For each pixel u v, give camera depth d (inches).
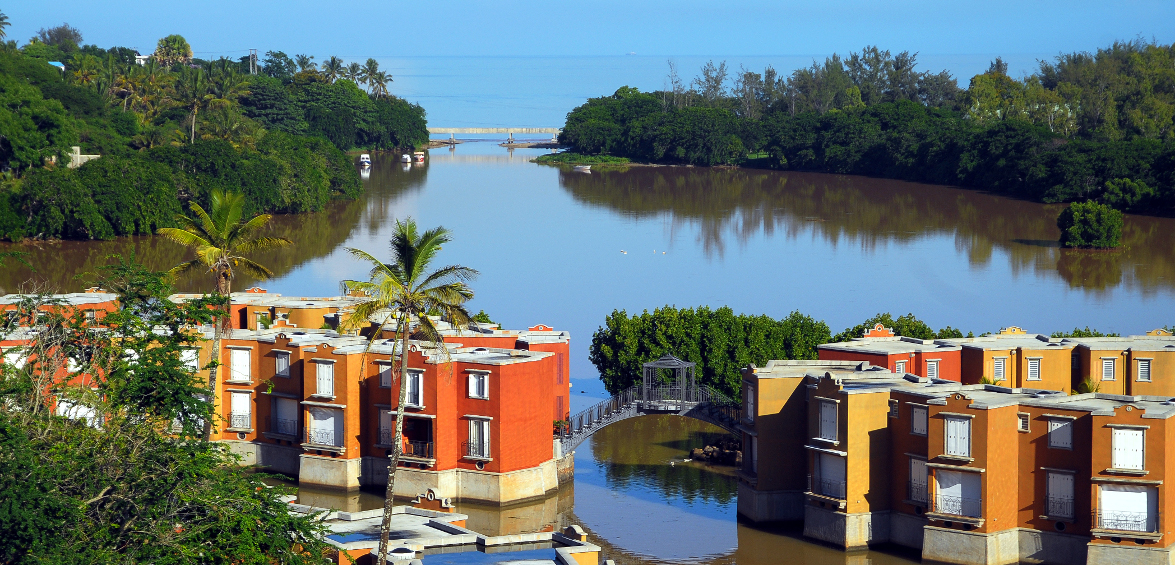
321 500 5511.8
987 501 4611.2
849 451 4869.6
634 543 5128.0
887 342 6023.6
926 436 4771.2
